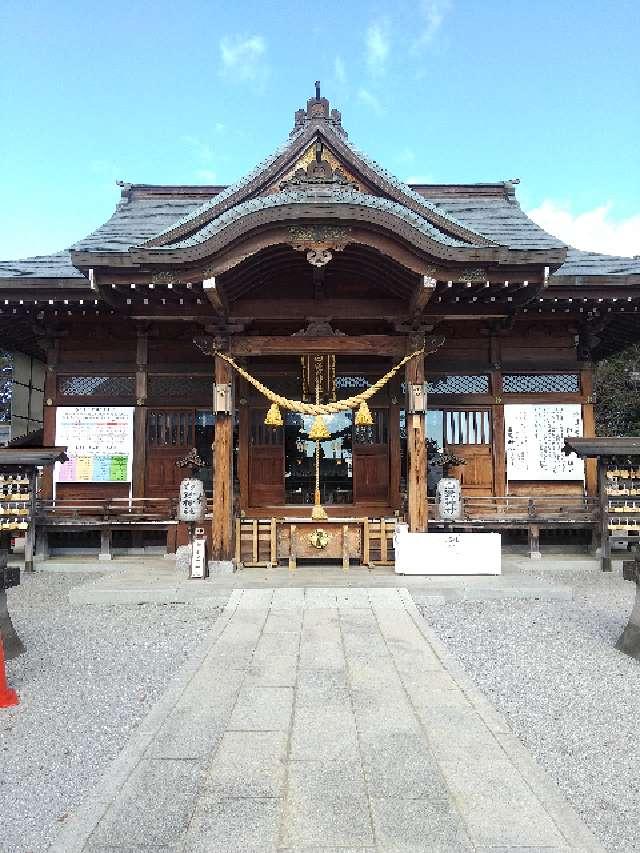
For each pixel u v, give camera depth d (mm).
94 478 12117
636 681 5211
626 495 10750
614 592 8945
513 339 12703
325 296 10891
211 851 2752
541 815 3053
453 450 12406
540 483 12359
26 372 16500
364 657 5691
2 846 2916
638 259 12641
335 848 2766
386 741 3895
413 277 9281
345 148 11523
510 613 7617
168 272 8953
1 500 10734
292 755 3693
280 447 12523
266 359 12648
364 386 12562
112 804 3174
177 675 5273
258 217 8672
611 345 15344
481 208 15398
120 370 12383
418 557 9125
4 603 5941
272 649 5949
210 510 11703
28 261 12500
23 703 4711
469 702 4586
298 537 9867
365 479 12461
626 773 3625
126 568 10039
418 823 2967
